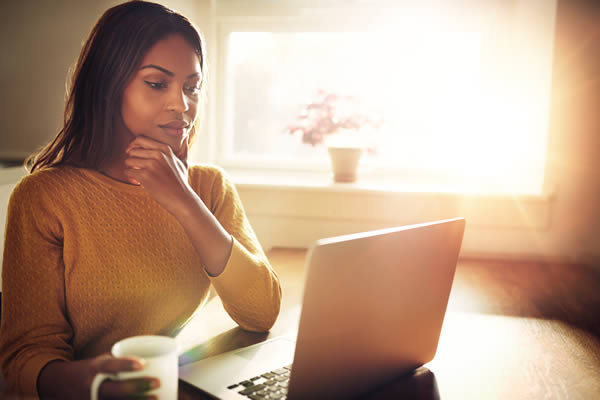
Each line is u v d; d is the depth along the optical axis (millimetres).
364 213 2223
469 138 2467
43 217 889
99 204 934
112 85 900
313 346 630
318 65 2578
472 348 1021
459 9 2391
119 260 934
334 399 696
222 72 2594
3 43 2129
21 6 2105
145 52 886
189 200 898
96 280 921
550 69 2154
